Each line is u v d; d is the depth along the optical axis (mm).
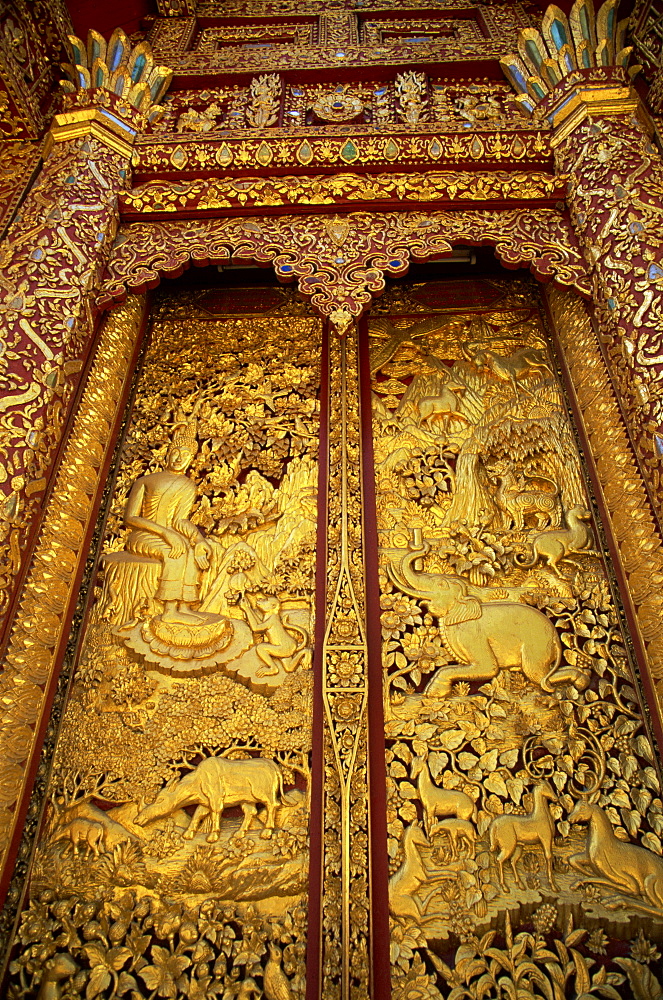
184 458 4480
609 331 4121
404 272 4355
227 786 3299
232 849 3148
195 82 5645
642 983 2791
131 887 3062
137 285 4324
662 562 3551
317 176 4648
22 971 2850
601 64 4824
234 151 4699
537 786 3268
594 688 3529
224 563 4039
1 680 3193
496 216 4586
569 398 4570
